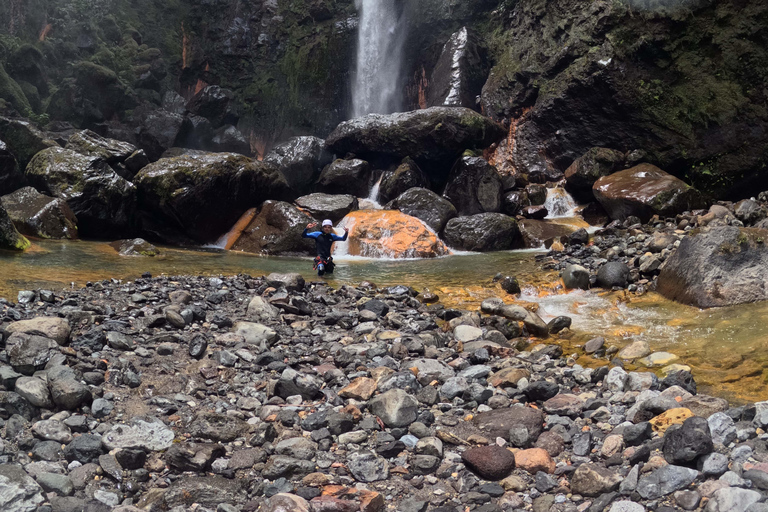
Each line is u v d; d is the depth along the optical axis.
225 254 14.51
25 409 4.90
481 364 6.86
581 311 9.17
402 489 4.31
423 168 18.95
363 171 18.66
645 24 17.28
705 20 16.75
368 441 4.89
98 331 6.36
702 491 4.00
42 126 19.20
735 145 16.14
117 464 4.34
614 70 17.34
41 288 8.72
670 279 9.30
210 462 4.48
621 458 4.50
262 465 4.46
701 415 5.11
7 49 20.45
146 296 8.41
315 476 4.33
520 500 4.18
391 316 8.21
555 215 17.80
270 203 15.77
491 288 10.53
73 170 14.87
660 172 15.91
